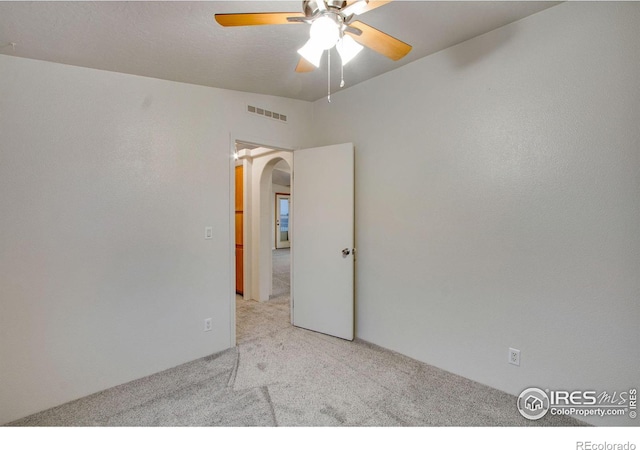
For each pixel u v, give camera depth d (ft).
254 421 5.81
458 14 6.02
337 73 8.64
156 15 5.12
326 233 9.96
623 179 5.25
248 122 9.42
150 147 7.50
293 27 5.79
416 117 8.07
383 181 8.90
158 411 6.11
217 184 8.74
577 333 5.77
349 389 6.88
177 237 7.98
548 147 5.99
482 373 7.04
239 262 15.52
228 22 4.33
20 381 5.95
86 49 5.91
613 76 5.29
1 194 5.70
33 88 5.98
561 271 5.91
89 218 6.66
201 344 8.46
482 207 6.93
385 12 5.88
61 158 6.30
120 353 7.12
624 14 5.17
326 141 10.56
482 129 6.88
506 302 6.63
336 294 9.78
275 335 10.05
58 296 6.32
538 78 6.08
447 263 7.57
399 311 8.62
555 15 5.84
